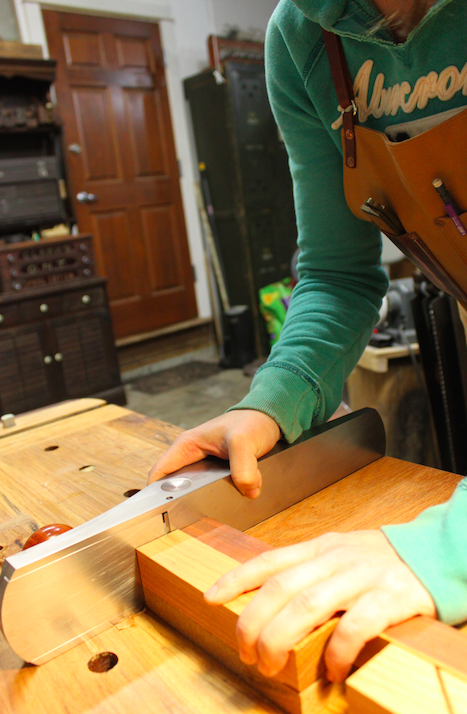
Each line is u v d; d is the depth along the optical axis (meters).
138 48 3.98
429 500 0.64
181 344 4.41
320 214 0.80
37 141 3.34
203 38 4.30
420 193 0.63
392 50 0.58
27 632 0.46
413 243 0.72
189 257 4.43
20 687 0.45
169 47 4.12
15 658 0.48
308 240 0.83
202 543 0.53
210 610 0.44
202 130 4.19
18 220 3.13
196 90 4.12
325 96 0.69
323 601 0.38
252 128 4.02
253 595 0.43
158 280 4.29
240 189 4.04
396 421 1.78
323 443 0.69
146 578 0.52
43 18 3.53
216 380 3.94
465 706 0.32
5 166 3.04
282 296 4.13
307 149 0.78
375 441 0.76
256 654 0.39
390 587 0.40
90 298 3.32
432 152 0.59
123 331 4.14
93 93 3.81
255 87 4.01
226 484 0.60
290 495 0.66
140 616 0.53
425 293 1.42
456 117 0.55
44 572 0.46
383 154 0.65
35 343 3.14
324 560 0.42
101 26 3.78
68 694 0.43
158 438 0.95
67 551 0.48
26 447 0.96
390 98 0.63
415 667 0.35
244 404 0.67
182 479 0.60
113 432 0.99
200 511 0.58
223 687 0.42
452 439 1.40
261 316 4.25
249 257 4.16
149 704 0.41
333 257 0.81
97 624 0.50
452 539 0.42
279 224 4.31
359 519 0.61
